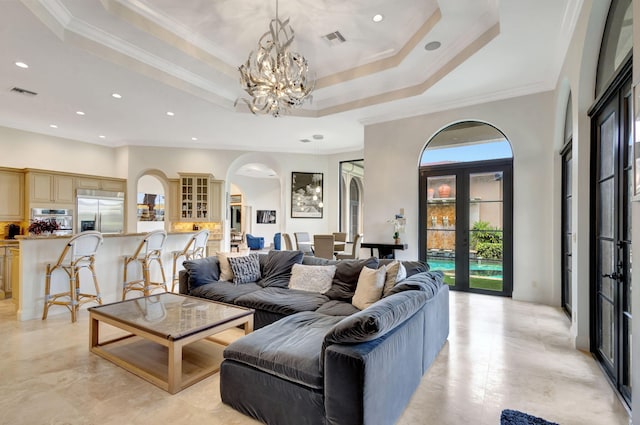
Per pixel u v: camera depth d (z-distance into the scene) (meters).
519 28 3.21
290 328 2.41
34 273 3.95
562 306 4.44
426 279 2.79
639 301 1.69
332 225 8.41
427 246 5.67
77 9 3.18
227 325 2.71
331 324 2.51
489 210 5.17
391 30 3.82
